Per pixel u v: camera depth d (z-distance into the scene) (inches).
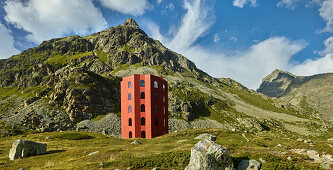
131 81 2396.7
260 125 6284.5
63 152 1182.9
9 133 3070.9
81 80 5073.8
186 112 6131.9
